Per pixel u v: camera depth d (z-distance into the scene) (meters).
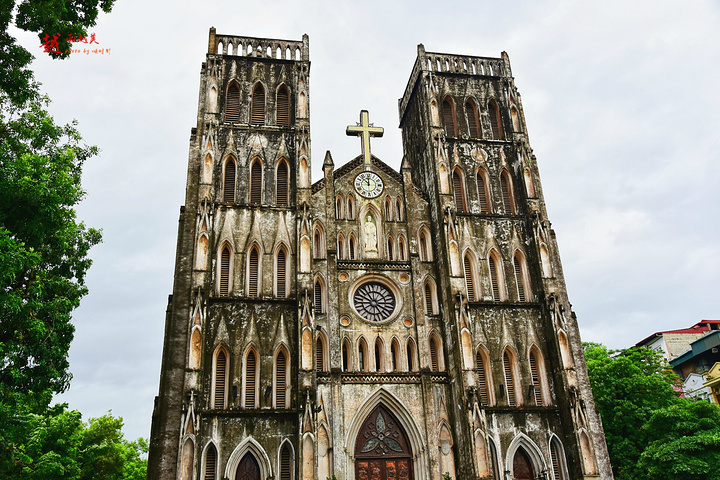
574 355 49.31
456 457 45.28
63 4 26.48
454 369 47.00
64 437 50.66
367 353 48.03
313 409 42.56
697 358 87.94
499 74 61.53
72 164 34.88
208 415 42.19
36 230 29.12
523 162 55.81
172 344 43.50
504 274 51.69
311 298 46.25
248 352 45.19
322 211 51.69
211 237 47.72
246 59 56.78
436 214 53.00
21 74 27.92
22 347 29.44
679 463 44.44
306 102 55.22
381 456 45.00
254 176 52.22
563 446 45.75
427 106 57.34
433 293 50.94
